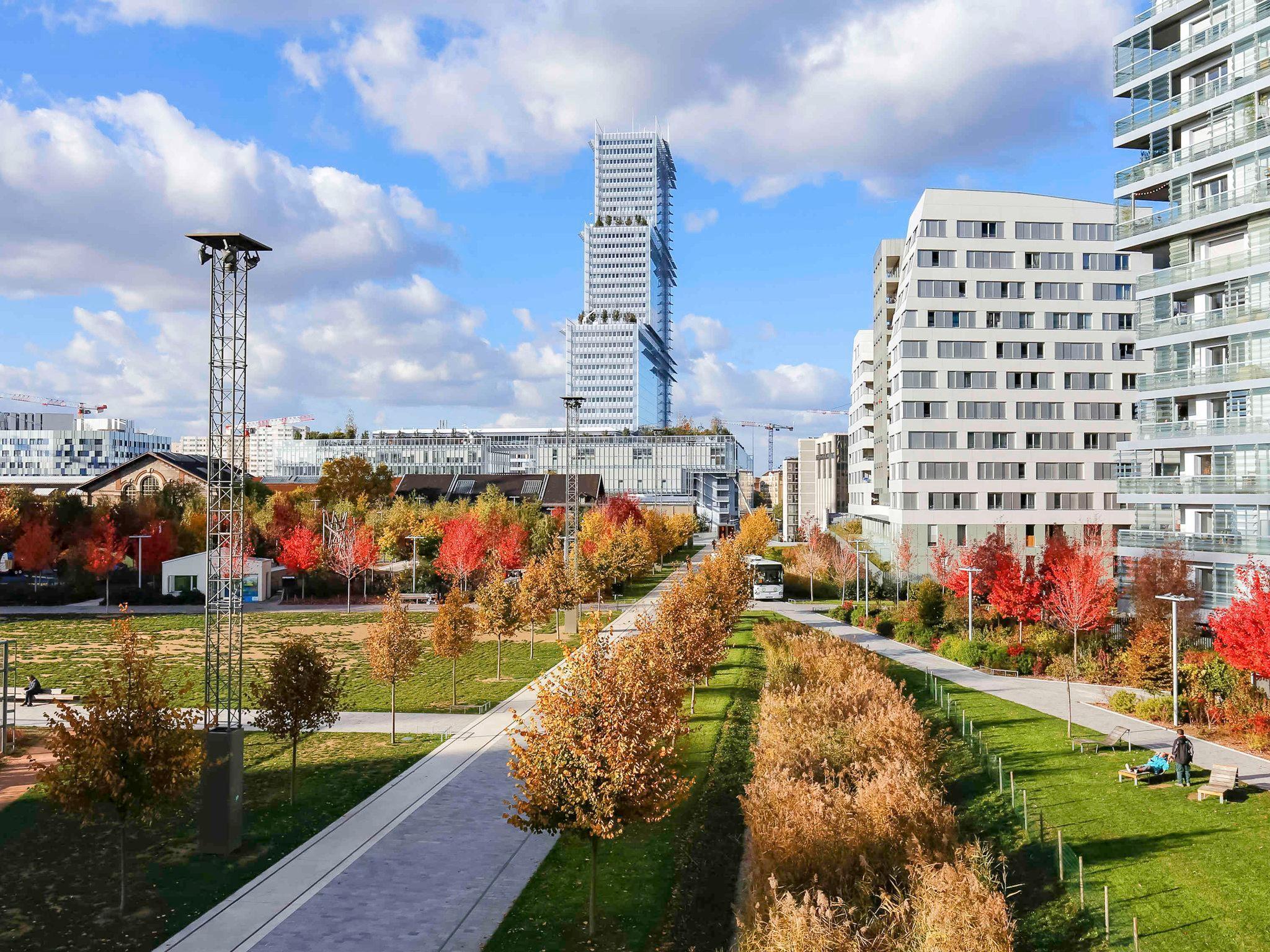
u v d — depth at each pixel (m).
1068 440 82.69
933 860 18.38
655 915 18.28
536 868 20.52
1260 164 42.56
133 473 108.62
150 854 21.38
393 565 85.56
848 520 131.12
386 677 32.03
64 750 18.42
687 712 35.97
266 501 101.75
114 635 20.95
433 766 28.55
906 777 21.55
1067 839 21.88
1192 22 47.53
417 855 21.27
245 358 25.50
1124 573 50.81
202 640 54.97
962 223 82.69
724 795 25.66
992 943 14.29
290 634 57.66
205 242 25.25
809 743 25.47
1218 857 20.09
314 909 18.33
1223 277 44.56
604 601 75.12
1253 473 42.31
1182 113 46.88
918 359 82.50
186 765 19.33
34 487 155.12
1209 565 44.00
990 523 81.94
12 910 18.27
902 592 77.00
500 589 44.12
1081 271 83.12
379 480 114.94
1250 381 42.72
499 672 43.81
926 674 43.16
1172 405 47.88
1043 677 43.03
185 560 74.81
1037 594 49.94
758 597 78.38
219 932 17.25
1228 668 33.44
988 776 27.30
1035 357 82.94
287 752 30.14
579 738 17.75
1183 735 25.25
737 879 20.20
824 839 18.31
